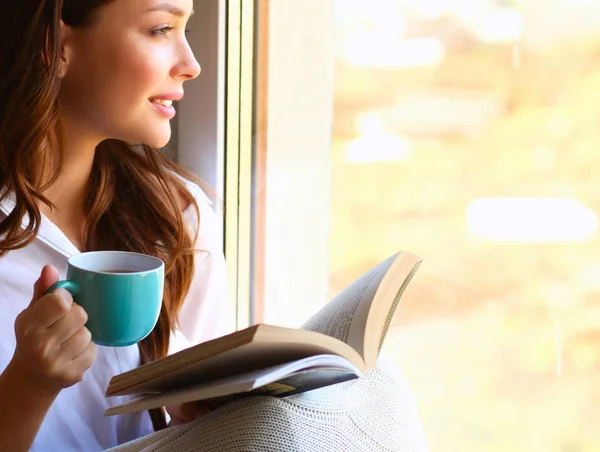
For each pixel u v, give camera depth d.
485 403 1.55
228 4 1.41
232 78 1.46
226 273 1.44
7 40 1.04
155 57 1.04
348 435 0.90
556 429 1.52
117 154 1.23
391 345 1.58
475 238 1.54
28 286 1.13
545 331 1.52
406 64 1.55
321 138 1.58
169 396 0.81
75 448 1.15
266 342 0.75
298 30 1.52
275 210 1.58
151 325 0.93
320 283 1.63
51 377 0.88
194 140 1.46
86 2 1.01
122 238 1.25
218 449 0.83
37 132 1.05
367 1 1.53
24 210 1.08
